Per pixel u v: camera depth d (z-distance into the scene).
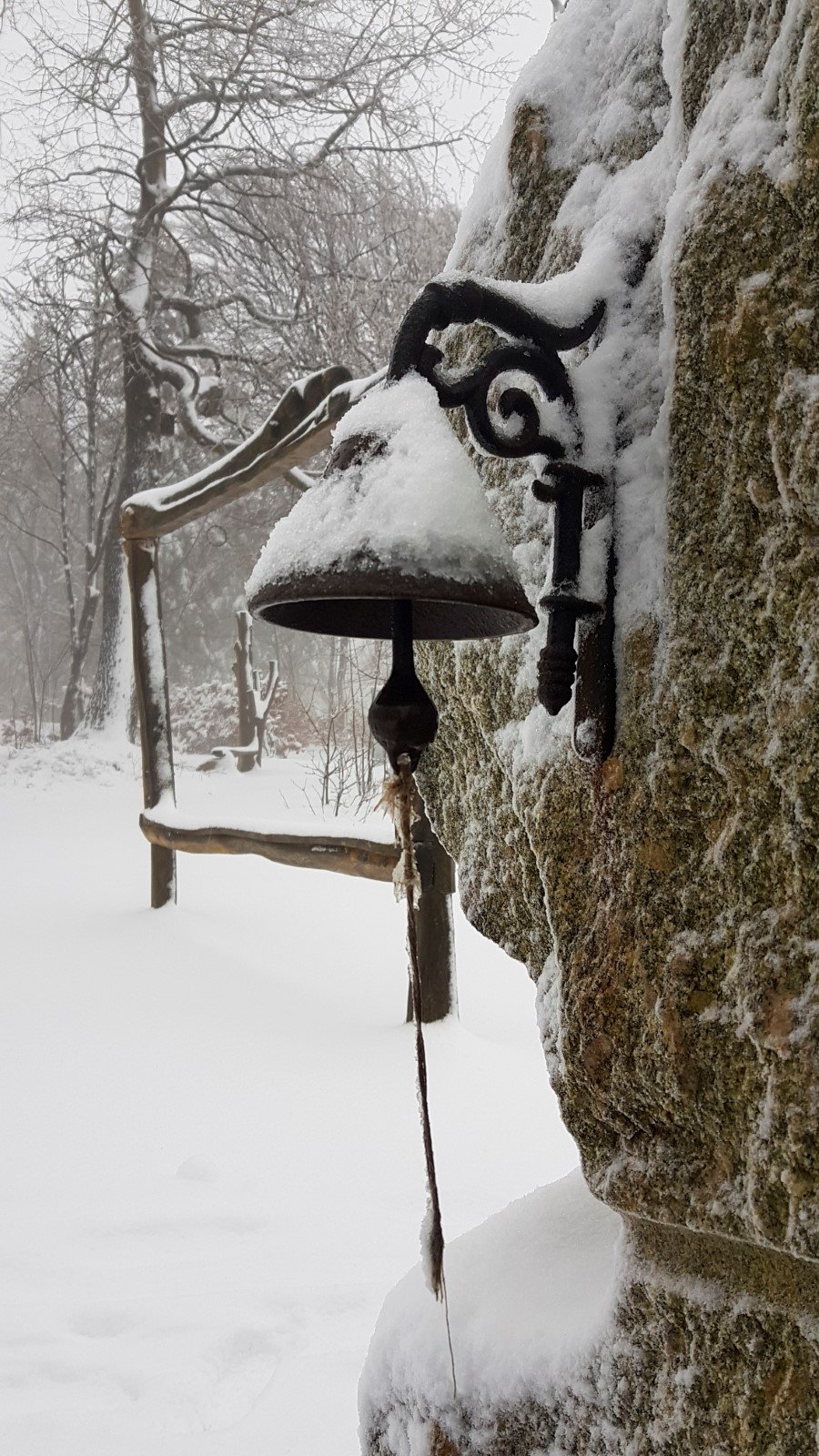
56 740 26.69
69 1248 3.77
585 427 1.17
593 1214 1.51
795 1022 0.99
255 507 26.62
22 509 36.47
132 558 8.42
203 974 6.97
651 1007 1.13
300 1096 5.16
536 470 1.34
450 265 1.61
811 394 0.98
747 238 1.04
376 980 7.03
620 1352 1.22
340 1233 3.86
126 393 22.34
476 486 1.07
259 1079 5.36
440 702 1.63
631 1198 1.16
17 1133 4.73
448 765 1.64
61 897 9.13
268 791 17.03
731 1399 1.11
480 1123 4.85
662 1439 1.17
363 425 1.09
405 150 18.75
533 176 1.42
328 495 1.08
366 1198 4.16
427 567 1.00
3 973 6.95
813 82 0.97
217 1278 3.54
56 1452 2.64
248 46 18.11
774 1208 1.01
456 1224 3.87
